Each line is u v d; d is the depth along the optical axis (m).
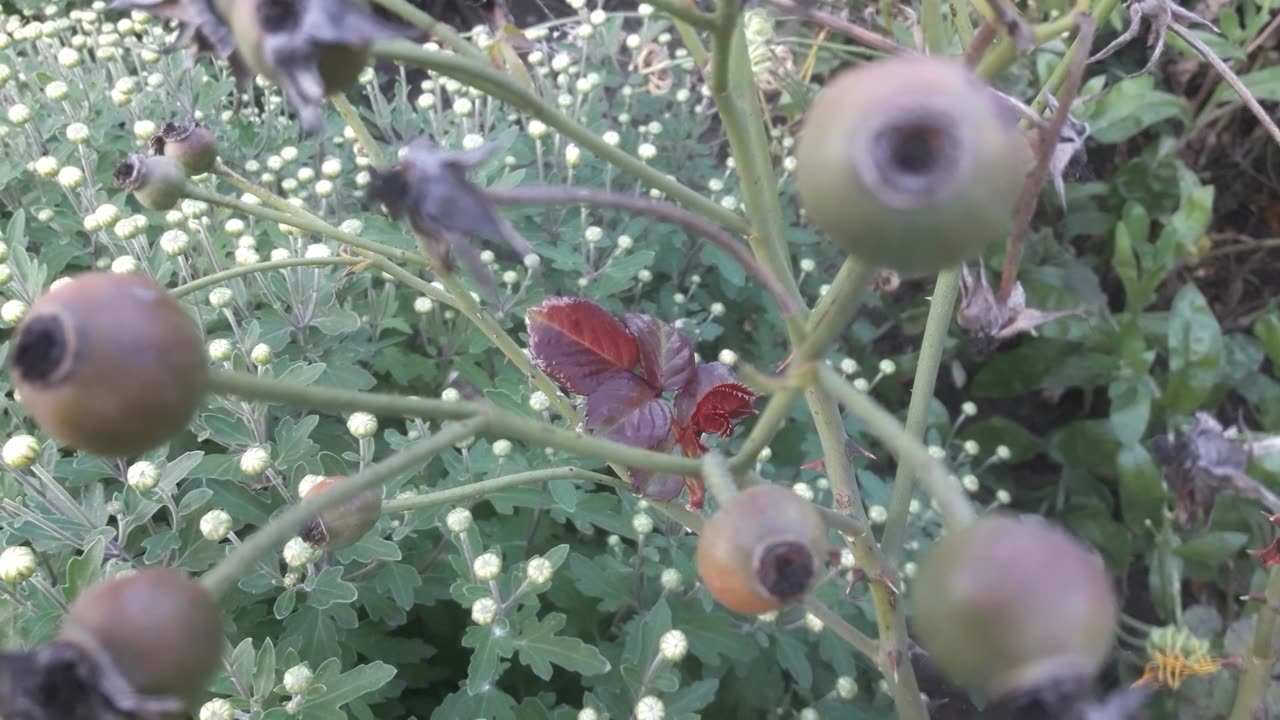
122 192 0.25
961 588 0.07
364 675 0.16
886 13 0.25
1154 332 0.30
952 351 0.31
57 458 0.18
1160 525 0.27
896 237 0.07
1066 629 0.07
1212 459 0.16
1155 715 0.23
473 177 0.24
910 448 0.08
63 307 0.07
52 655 0.07
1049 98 0.13
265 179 0.24
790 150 0.32
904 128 0.07
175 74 0.29
